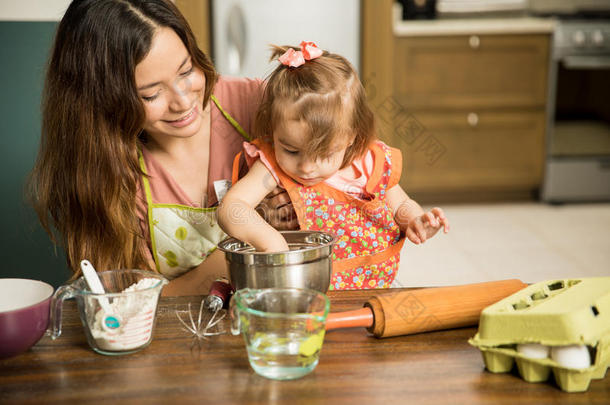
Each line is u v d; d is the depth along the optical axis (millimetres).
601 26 3473
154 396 674
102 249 1105
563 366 666
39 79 1490
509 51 3498
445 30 3434
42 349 791
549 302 729
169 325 847
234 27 3279
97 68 944
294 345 694
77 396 676
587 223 3359
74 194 1060
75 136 1008
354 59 3422
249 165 1100
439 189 3701
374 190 1121
